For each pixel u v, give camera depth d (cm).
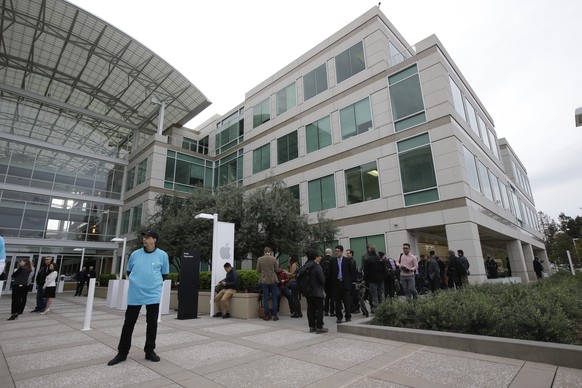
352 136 1898
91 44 2467
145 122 3153
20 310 1024
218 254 1043
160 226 1828
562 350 414
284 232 1423
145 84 2862
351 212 1800
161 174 2661
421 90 1642
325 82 2148
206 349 538
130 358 484
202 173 2964
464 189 1418
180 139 3256
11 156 2467
